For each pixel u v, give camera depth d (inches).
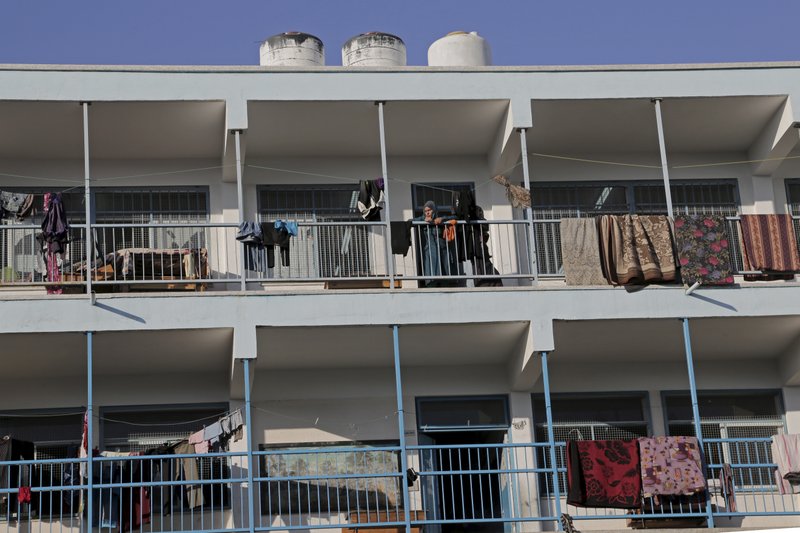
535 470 714.8
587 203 862.5
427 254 775.7
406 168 857.5
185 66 768.9
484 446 714.8
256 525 783.7
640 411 834.2
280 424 804.6
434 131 826.2
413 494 802.2
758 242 772.0
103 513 743.7
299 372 814.5
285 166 847.1
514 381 805.9
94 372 792.3
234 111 766.5
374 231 838.5
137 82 762.2
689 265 756.6
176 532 684.7
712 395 839.7
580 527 799.7
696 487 721.0
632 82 794.2
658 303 753.6
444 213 851.4
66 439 793.6
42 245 744.3
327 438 806.5
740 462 817.5
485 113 805.2
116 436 797.2
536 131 826.8
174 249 783.7
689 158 872.3
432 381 820.6
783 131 812.0
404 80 784.3
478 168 860.6
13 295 715.4
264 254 783.1
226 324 725.3
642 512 734.5
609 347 804.0
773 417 837.8
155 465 773.3
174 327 720.3
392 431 812.6
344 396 813.9
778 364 841.5
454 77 788.6
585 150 860.6
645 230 764.0
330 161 853.8
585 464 721.6
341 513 795.4
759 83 800.9
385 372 821.9
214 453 699.4
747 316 756.0
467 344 784.9
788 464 732.0
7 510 738.2
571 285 754.8
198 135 808.3
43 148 815.1
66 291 757.3
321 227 834.2
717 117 824.9
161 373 805.2
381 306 737.6
